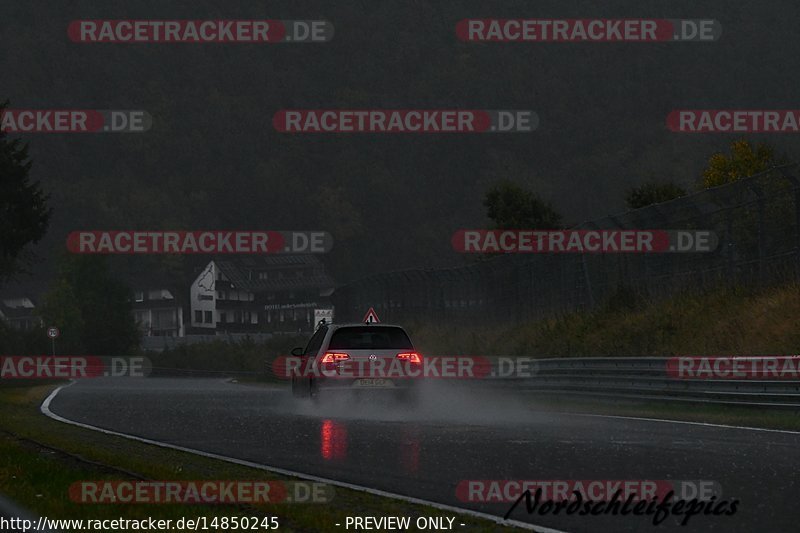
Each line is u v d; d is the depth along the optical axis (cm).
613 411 8312
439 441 5825
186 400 11162
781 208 10388
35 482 4166
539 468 4588
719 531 3234
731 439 5731
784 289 10012
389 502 3756
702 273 11506
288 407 9475
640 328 11356
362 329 8600
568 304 13675
